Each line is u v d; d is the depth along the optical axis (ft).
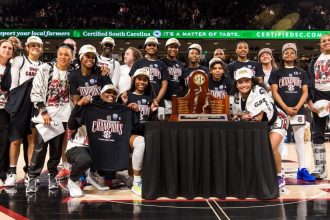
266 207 11.14
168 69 17.10
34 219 10.02
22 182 15.26
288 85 15.61
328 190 13.51
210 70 16.15
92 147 12.94
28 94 14.11
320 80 15.62
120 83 16.72
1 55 14.03
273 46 54.90
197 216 10.26
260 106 12.66
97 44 52.31
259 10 56.70
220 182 12.07
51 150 13.70
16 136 14.01
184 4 57.00
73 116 12.62
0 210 10.93
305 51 55.42
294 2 56.70
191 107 13.01
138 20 55.11
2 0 58.65
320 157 15.83
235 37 49.39
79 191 12.72
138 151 12.86
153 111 13.91
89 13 56.39
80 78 13.64
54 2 56.70
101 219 10.00
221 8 56.90
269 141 12.28
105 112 13.12
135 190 13.07
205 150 12.12
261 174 12.05
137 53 18.49
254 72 17.54
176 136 12.21
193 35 49.29
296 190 13.51
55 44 52.85
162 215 10.37
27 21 54.24
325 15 55.93
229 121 12.25
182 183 12.25
